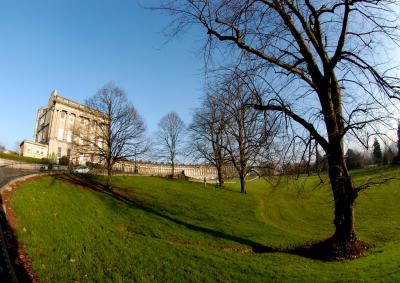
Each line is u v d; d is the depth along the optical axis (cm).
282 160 1773
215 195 4834
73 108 10519
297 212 4447
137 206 3578
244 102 1830
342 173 1969
